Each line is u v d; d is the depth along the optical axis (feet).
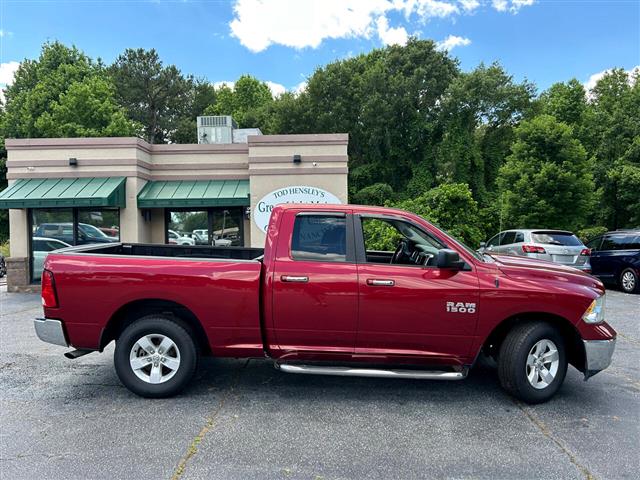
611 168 69.00
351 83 99.50
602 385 15.80
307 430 12.13
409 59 100.01
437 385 15.62
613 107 78.89
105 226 39.88
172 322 14.24
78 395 14.61
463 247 14.37
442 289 13.64
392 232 17.72
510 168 56.08
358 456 10.79
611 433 12.09
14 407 13.64
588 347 13.70
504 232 41.34
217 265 14.12
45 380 16.06
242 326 14.07
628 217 71.10
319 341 14.12
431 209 52.49
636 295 36.22
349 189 99.76
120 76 134.31
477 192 94.02
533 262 15.48
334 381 15.96
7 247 75.92
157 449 11.05
